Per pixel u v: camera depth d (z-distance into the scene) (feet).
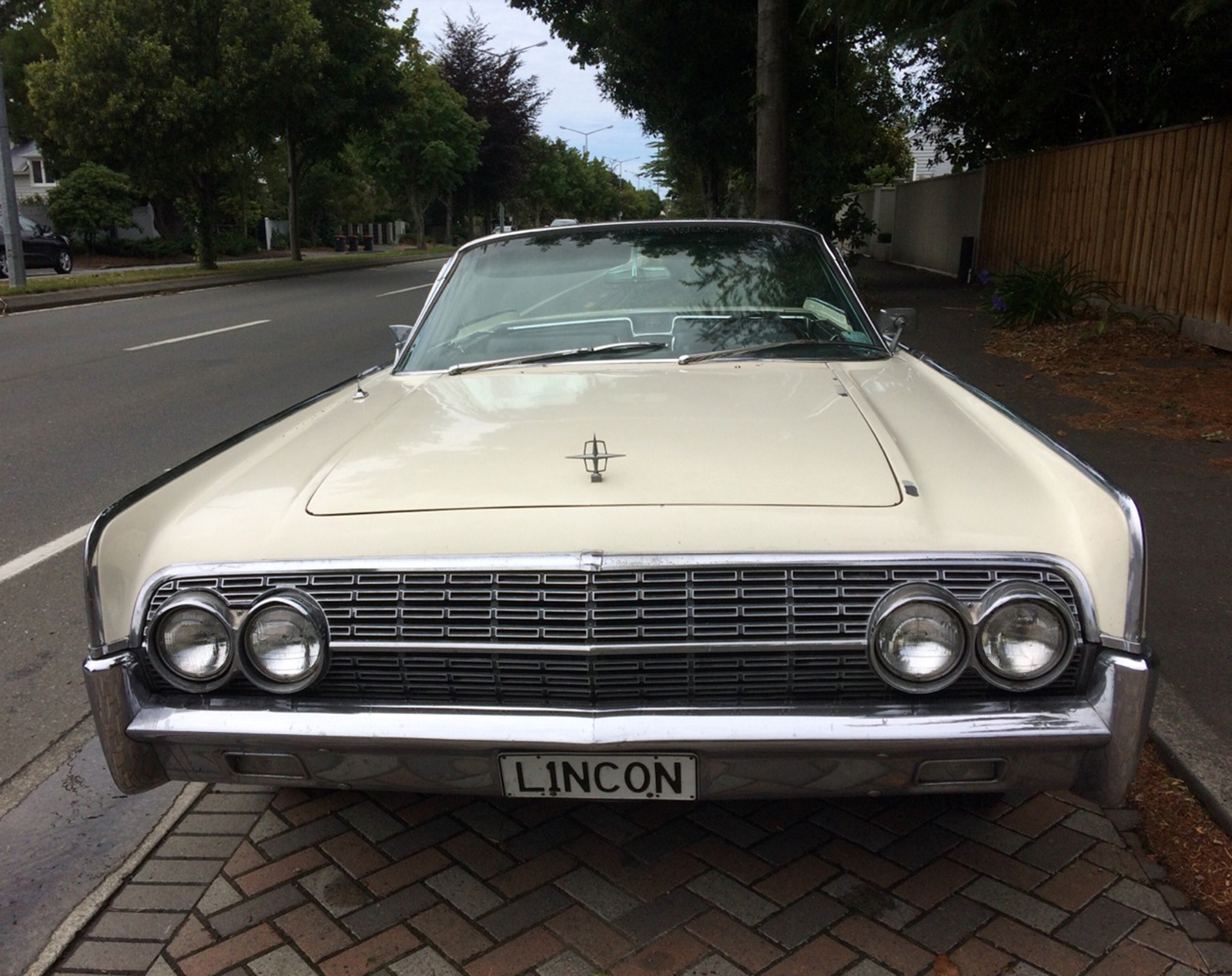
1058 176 42.24
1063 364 28.89
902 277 60.80
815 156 49.29
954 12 27.78
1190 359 28.66
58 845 8.87
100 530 7.20
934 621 6.47
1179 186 31.83
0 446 23.08
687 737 6.50
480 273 11.98
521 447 7.92
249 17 81.15
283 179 168.76
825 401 8.93
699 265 11.72
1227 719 10.15
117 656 7.10
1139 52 38.99
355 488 7.49
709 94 57.62
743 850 8.47
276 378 31.48
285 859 8.52
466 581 6.76
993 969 7.09
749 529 6.70
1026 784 6.78
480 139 176.14
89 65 80.18
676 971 7.13
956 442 8.00
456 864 8.38
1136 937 7.38
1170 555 14.69
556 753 6.72
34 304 56.24
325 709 6.86
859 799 9.16
